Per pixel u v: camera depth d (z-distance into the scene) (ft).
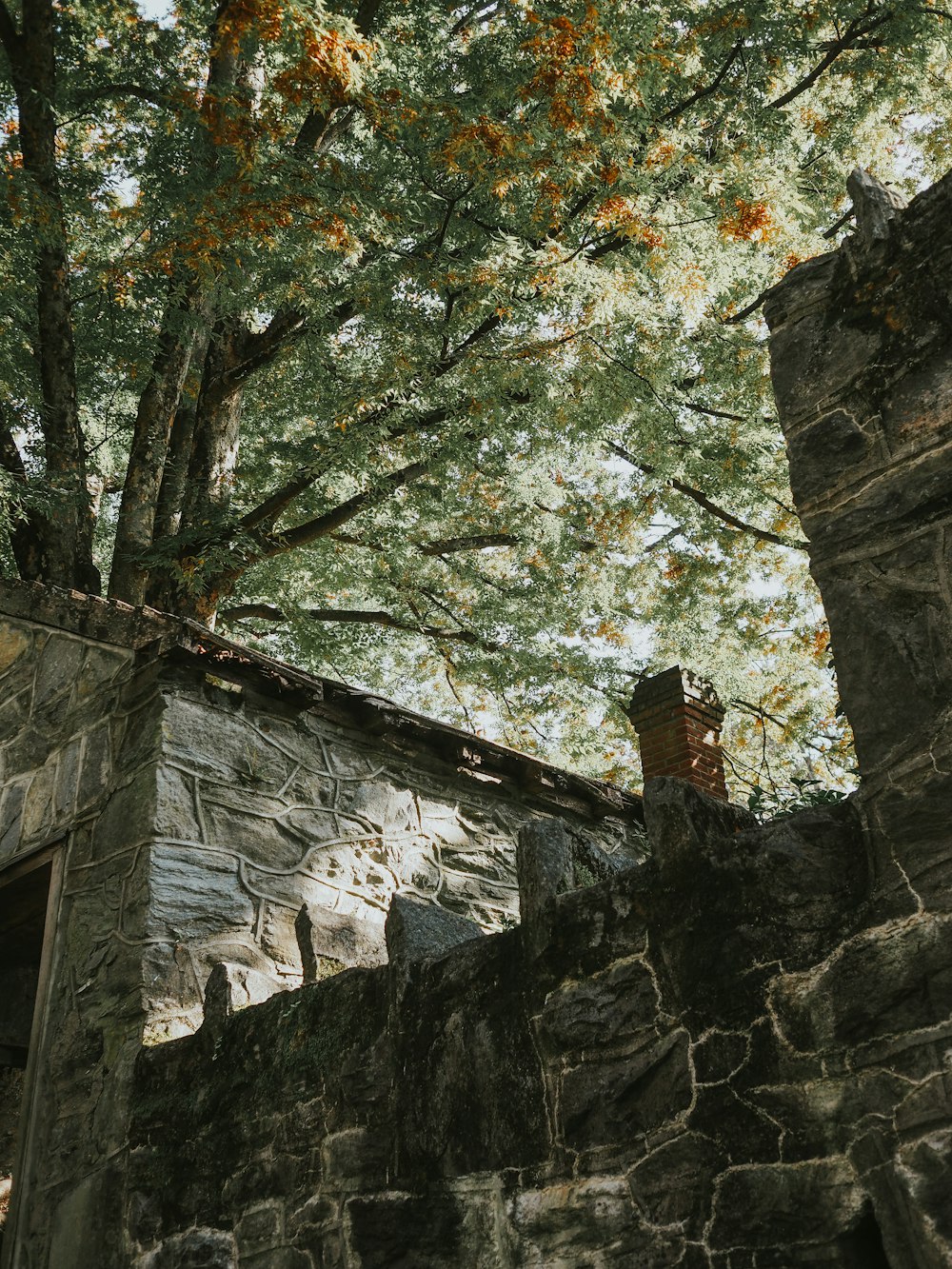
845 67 38.06
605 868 14.40
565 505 50.01
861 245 12.29
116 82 37.91
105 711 23.38
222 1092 17.13
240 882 21.43
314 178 30.25
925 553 11.00
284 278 34.06
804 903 11.13
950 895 10.08
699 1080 11.44
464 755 25.36
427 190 34.40
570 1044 12.69
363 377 35.94
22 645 26.53
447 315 35.27
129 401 42.45
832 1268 9.99
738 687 51.72
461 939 15.87
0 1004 27.63
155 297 36.83
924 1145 9.59
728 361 39.40
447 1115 13.79
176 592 36.86
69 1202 19.01
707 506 45.78
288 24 27.45
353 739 24.53
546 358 34.58
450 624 51.31
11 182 30.27
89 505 37.17
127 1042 19.35
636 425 38.04
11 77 33.63
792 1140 10.55
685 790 12.55
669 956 12.07
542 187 31.55
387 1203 14.08
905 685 10.83
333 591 48.11
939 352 11.35
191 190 32.12
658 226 32.24
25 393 35.50
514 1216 12.65
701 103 35.42
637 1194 11.63
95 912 21.33
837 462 11.86
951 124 46.57
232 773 22.27
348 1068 15.29
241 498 40.55
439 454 38.52
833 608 11.48
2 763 25.48
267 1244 15.43
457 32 39.37
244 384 39.91
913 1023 10.00
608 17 31.14
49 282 34.94
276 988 18.98
